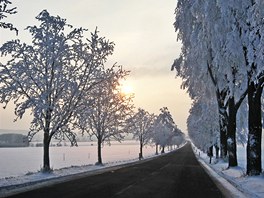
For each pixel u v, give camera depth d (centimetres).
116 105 3919
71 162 5750
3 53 2511
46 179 1995
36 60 2578
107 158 7188
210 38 2123
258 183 1622
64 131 2650
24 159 6931
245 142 4331
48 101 2552
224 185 1808
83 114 2703
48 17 2598
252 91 1911
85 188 1609
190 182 1950
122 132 4022
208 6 2019
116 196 1345
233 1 1780
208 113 4584
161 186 1727
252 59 1716
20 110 2445
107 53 2812
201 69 2633
